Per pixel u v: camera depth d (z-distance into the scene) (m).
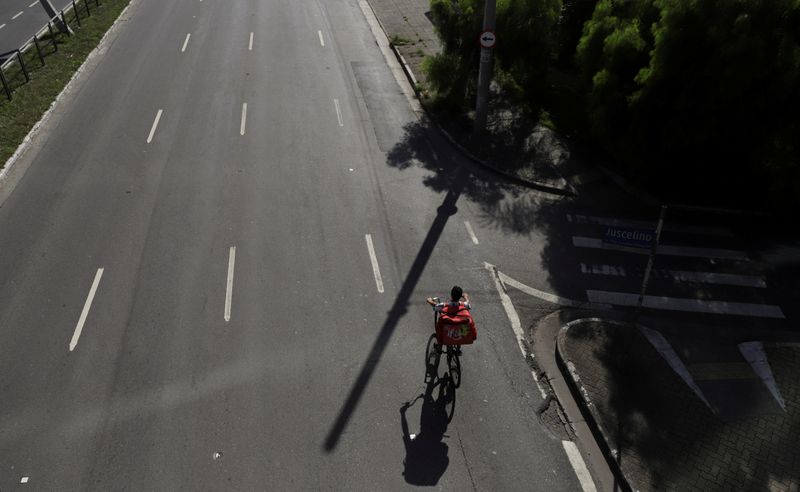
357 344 11.15
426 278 12.81
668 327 11.87
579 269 13.30
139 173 16.16
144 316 11.61
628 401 10.12
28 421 9.59
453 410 9.98
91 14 27.38
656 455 9.20
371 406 9.98
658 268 13.44
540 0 18.09
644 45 15.12
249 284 12.46
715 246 14.20
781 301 12.66
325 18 27.59
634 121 14.69
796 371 10.90
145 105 19.66
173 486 8.66
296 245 13.62
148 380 10.31
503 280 12.89
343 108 19.91
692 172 15.07
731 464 9.10
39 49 22.25
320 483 8.75
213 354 10.84
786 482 8.85
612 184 16.23
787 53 12.72
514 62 18.89
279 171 16.41
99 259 13.04
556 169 16.77
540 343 11.46
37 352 10.80
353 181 16.11
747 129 13.92
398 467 9.02
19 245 13.41
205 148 17.38
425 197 15.56
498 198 15.66
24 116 18.64
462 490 8.73
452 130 18.66
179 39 24.95
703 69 13.45
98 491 8.59
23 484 8.67
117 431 9.45
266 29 26.17
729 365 11.02
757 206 15.48
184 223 14.23
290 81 21.52
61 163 16.52
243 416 9.71
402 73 22.56
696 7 13.16
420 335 11.41
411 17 27.55
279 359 10.77
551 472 9.07
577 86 20.89
